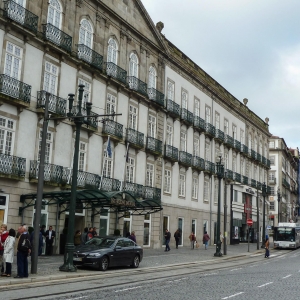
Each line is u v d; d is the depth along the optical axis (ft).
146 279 52.47
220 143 157.99
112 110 98.63
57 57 82.94
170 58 123.85
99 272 56.34
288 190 305.12
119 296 38.17
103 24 97.35
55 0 83.51
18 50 74.43
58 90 82.74
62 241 80.69
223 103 165.27
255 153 196.75
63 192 72.43
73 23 87.71
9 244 47.01
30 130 75.87
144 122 111.24
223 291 43.14
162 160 118.21
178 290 43.14
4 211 70.23
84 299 35.99
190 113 133.69
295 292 43.52
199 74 145.48
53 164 78.43
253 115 202.08
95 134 92.48
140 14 111.55
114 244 61.52
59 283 46.01
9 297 35.70
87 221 88.89
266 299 38.37
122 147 101.35
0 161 68.44
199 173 140.05
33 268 50.16
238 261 90.12
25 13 74.79
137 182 106.73
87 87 91.04
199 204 139.23
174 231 122.72
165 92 122.01
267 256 105.40
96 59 92.17
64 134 83.61
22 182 73.51
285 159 294.05
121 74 100.83
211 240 146.30
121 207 91.66
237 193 172.76
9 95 70.18
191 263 76.38
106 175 95.61
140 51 111.24
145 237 109.50
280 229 156.04
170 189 121.90
